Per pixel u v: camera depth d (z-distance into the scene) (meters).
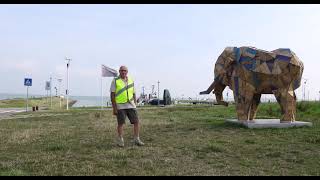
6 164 8.77
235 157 9.73
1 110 41.41
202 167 8.63
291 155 9.97
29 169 8.35
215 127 15.48
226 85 17.38
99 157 9.56
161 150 10.46
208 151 10.41
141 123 18.08
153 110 32.19
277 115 24.25
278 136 13.09
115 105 11.15
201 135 13.34
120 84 11.14
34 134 14.17
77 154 9.98
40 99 97.94
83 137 13.23
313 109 24.77
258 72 15.72
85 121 20.31
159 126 16.39
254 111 16.98
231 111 28.69
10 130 15.80
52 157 9.59
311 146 11.20
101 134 14.01
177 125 16.62
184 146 11.10
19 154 10.10
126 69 11.20
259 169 8.49
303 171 8.29
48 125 18.03
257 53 15.80
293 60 15.41
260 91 16.09
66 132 14.75
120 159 9.33
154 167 8.55
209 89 17.62
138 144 11.32
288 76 15.47
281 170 8.40
